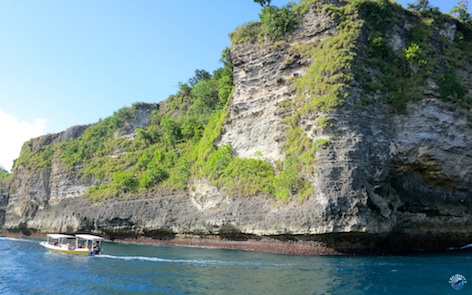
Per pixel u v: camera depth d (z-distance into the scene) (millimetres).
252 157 43719
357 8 40969
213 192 44938
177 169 56969
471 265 28391
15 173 87375
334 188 33281
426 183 39844
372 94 38125
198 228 45312
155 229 51281
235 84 47656
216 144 49062
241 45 47406
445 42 43406
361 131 35656
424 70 40094
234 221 40094
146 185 57625
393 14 42406
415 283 22578
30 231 75500
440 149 38500
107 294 22000
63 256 38125
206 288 22125
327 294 20281
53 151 80875
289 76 42656
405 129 38125
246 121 45750
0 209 85938
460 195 40719
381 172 35594
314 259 31203
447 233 39406
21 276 27625
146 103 76750
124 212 55781
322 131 35844
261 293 20719
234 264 29797
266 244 37688
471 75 43094
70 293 22516
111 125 76812
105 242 54938
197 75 77688
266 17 45281
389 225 33781
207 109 64125
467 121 39938
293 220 34469
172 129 65438
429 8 45031
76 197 69438
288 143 39406
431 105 39000
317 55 40562
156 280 24844
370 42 40281
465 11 48188
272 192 38594
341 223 32375
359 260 30469
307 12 43344
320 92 37719
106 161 70625
